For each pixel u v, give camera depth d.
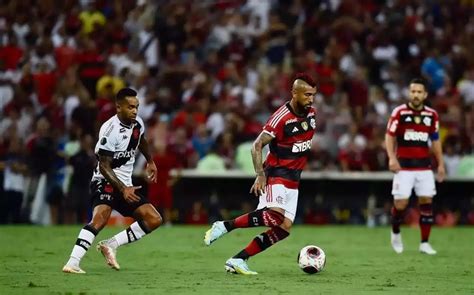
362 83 89.00
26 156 73.06
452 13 104.38
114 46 88.56
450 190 80.50
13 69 87.56
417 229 71.69
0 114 80.56
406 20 99.81
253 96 87.06
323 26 98.06
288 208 37.66
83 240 38.06
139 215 38.97
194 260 45.28
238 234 63.78
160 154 73.38
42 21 93.38
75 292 31.91
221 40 95.44
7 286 33.53
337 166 79.50
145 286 33.88
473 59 98.75
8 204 72.69
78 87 83.38
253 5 101.12
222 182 78.44
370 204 79.69
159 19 94.00
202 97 87.12
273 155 37.72
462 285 35.56
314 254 39.06
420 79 51.12
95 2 95.81
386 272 40.38
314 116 38.00
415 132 51.28
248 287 33.78
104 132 37.72
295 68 91.25
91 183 39.22
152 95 85.19
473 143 85.06
